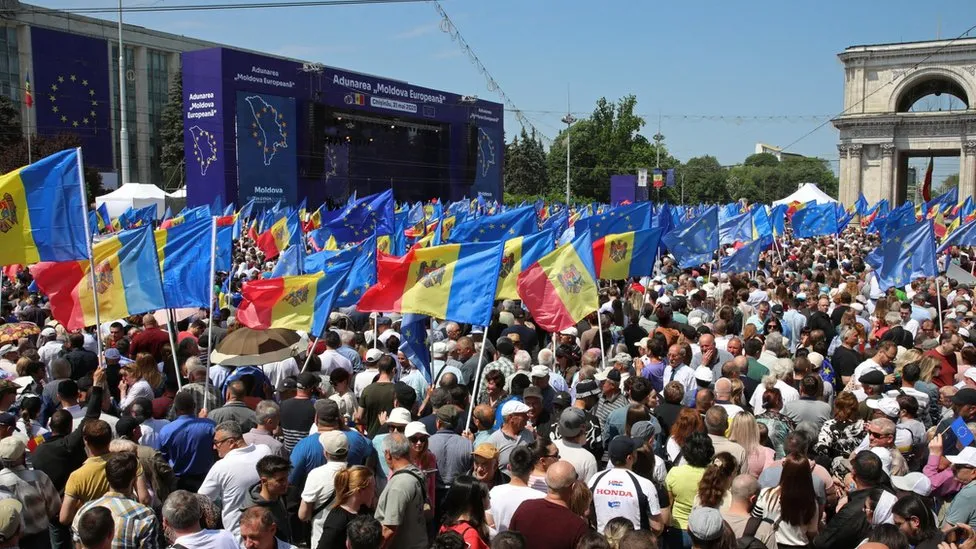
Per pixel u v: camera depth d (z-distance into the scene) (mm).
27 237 9914
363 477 6211
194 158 48312
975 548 5766
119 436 7531
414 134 61875
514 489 6512
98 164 80375
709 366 10906
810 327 14008
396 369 10875
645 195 80688
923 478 6883
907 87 87625
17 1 76188
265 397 10703
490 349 12078
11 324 13398
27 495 6629
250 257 27578
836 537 6383
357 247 13883
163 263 11422
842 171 91500
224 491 6953
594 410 9133
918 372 9805
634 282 19359
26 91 61094
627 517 6387
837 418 8125
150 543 5949
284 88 50344
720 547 5469
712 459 6828
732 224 22156
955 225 30359
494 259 9227
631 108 105625
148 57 91500
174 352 10117
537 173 109125
